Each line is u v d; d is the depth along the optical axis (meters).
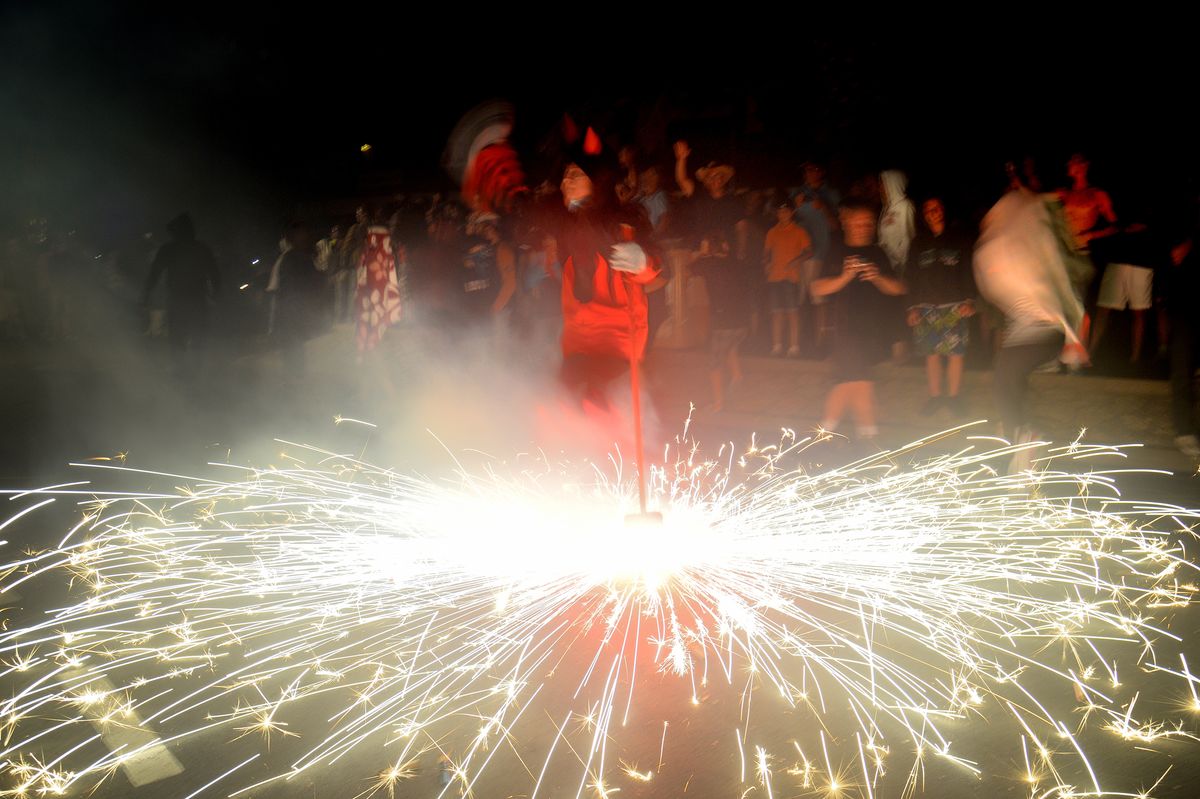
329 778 3.92
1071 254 8.95
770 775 3.84
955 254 10.02
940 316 10.10
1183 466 8.24
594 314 6.82
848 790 3.73
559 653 4.82
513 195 8.02
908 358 12.80
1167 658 4.68
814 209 12.43
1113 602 5.12
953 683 4.45
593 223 6.62
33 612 5.61
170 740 4.22
